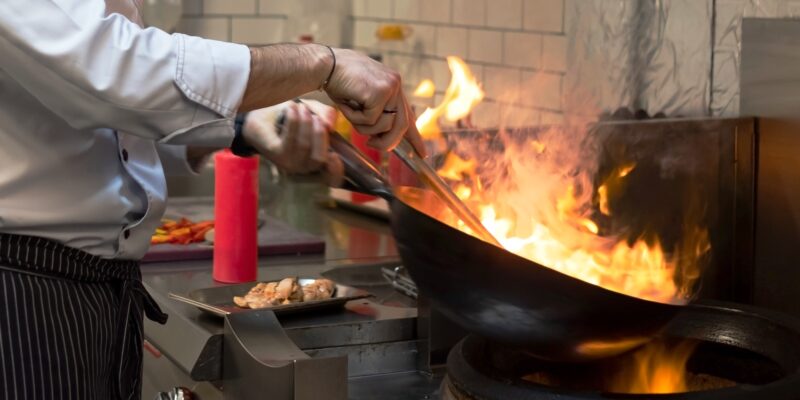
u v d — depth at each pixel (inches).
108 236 54.9
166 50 48.1
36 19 45.5
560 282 47.4
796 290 71.3
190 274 78.1
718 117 76.7
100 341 54.5
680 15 85.2
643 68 89.8
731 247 74.2
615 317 48.6
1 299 50.5
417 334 64.8
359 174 53.3
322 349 62.9
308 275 77.0
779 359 54.9
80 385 53.0
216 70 48.7
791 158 71.1
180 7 150.3
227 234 74.7
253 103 51.0
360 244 90.1
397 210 50.5
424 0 129.7
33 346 51.2
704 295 73.3
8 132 50.4
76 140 52.1
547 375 59.5
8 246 50.8
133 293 58.0
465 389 52.2
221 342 60.4
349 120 52.7
